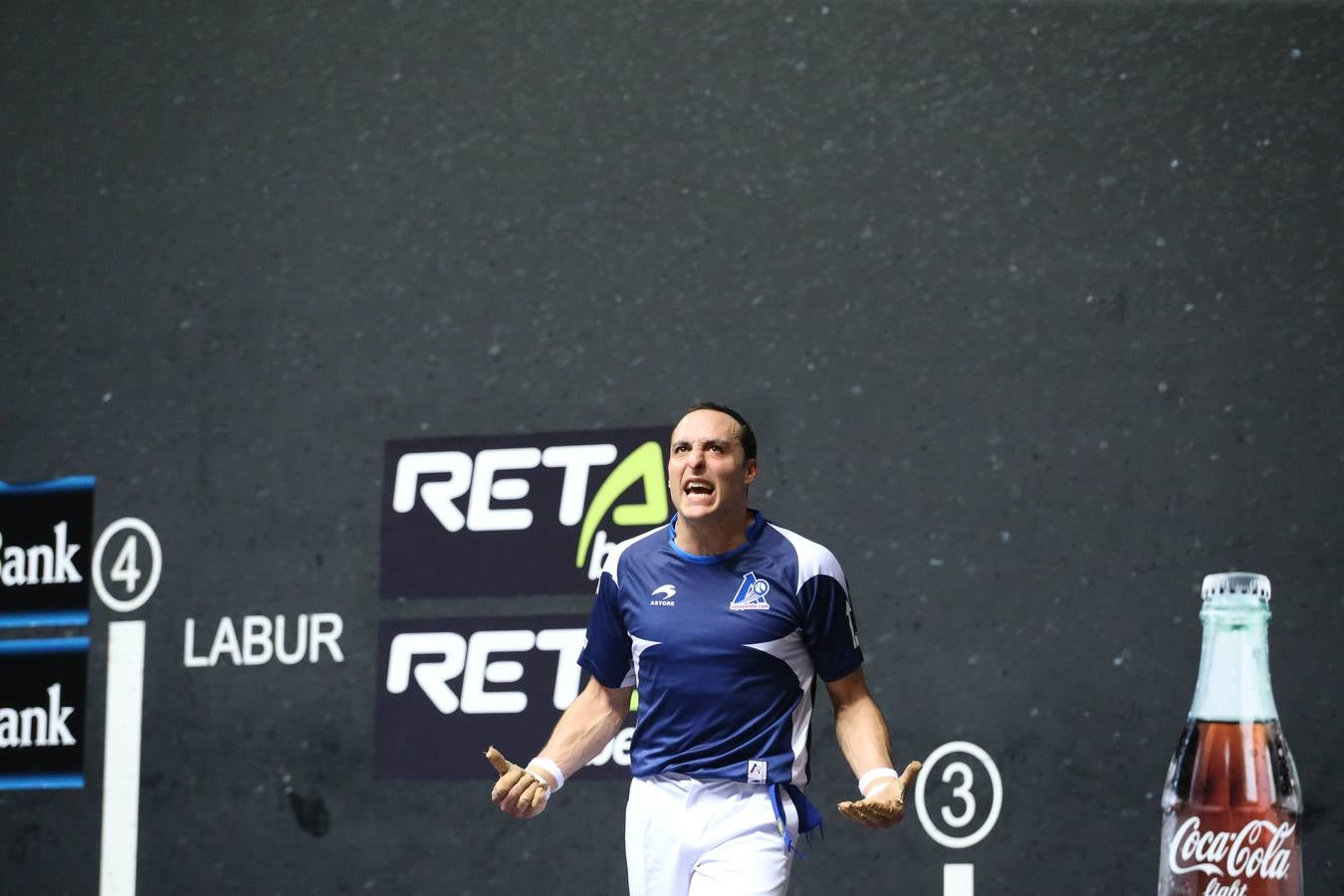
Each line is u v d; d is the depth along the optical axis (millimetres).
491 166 14625
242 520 14672
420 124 14820
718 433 9695
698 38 14375
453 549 14211
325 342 14742
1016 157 13641
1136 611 12898
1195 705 9352
